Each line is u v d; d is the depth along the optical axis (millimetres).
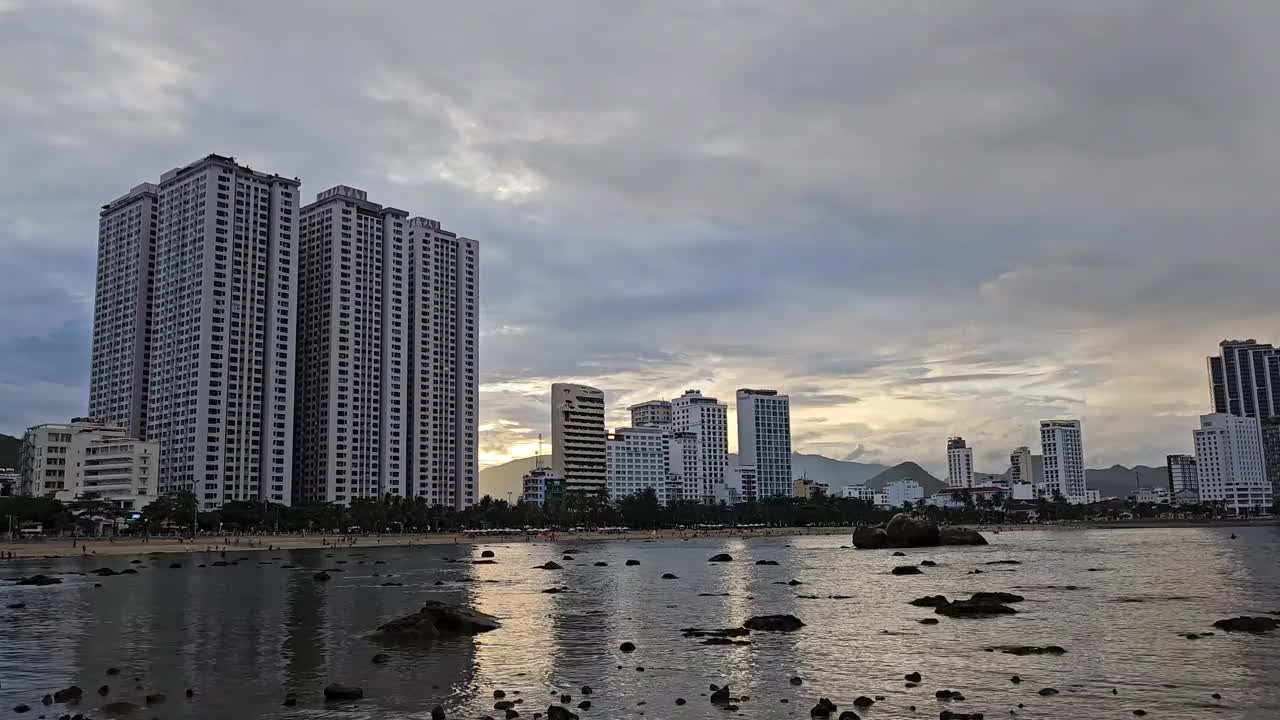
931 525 173375
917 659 41406
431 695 34438
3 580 103312
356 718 30922
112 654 45906
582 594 80062
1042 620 55156
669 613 63062
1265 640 45688
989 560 124438
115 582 99125
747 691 34781
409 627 51188
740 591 81375
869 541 170875
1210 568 102938
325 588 88812
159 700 34125
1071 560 122500
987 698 32969
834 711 31078
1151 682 35531
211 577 106750
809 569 112438
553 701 33250
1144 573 95812
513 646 46781
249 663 42469
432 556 160625
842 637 48688
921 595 74750
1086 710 31094
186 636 52625
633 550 184125
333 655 44531
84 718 31281
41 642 50719
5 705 33688
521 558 153125
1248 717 30000
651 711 31594
